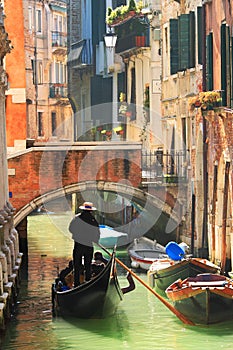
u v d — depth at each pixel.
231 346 28.88
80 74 67.56
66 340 29.86
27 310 33.97
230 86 38.72
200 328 30.80
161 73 51.62
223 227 39.38
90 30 65.38
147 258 41.56
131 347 28.92
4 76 37.41
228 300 30.44
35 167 44.81
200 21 43.78
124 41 57.47
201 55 43.94
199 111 43.38
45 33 69.19
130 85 58.84
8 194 40.81
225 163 39.19
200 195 43.72
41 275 41.19
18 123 47.34
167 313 33.19
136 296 36.41
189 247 44.44
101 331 30.91
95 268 34.06
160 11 52.19
